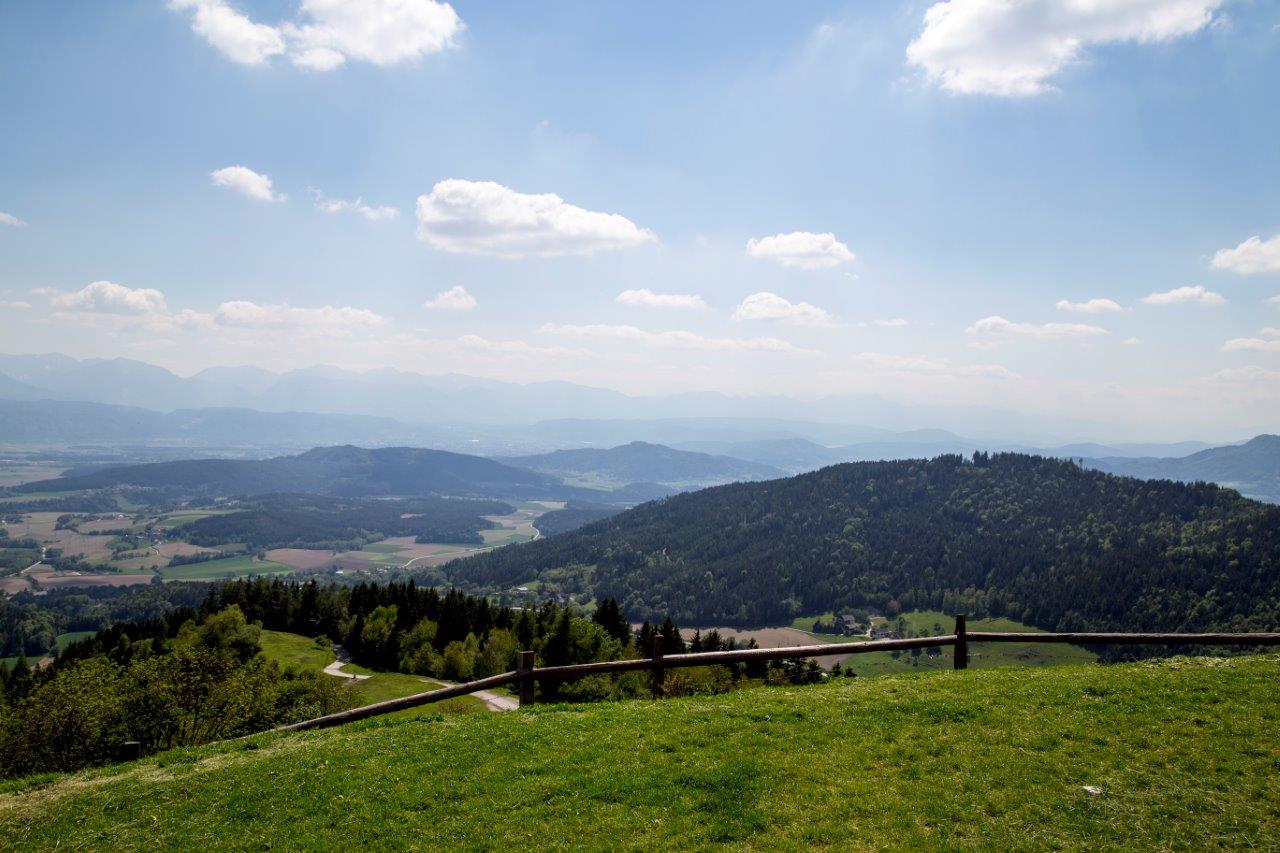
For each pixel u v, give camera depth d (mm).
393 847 10109
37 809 12578
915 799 10016
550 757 12484
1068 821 9242
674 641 82625
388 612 108812
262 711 50594
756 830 9578
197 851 10594
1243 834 8695
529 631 101875
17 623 180625
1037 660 143000
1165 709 12711
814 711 13805
